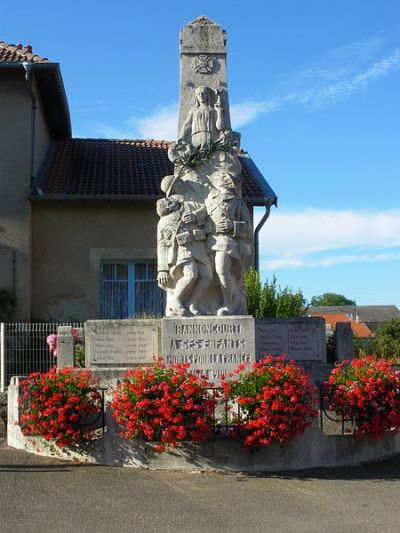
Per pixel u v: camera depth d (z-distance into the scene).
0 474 8.18
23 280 18.12
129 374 8.91
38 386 8.97
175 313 10.55
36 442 9.41
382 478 8.11
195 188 11.12
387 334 22.34
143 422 8.33
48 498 7.16
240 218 10.89
